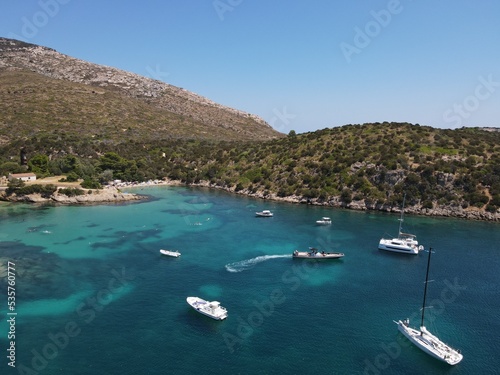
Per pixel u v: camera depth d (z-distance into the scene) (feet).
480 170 475.31
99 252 298.15
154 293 228.84
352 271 272.31
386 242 320.29
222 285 242.99
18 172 552.82
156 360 167.12
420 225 401.29
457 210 446.19
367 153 540.52
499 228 392.27
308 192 514.27
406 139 568.41
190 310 209.56
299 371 163.22
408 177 479.00
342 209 478.18
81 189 501.97
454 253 312.09
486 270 276.00
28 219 396.78
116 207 470.80
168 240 334.24
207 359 169.07
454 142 555.69
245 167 642.22
